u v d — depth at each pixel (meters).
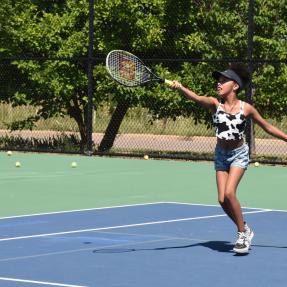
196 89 27.23
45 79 28.45
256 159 26.77
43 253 11.64
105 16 27.86
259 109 27.02
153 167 25.09
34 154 29.16
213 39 27.36
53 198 18.06
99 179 21.83
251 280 9.94
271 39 26.58
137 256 11.45
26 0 29.44
